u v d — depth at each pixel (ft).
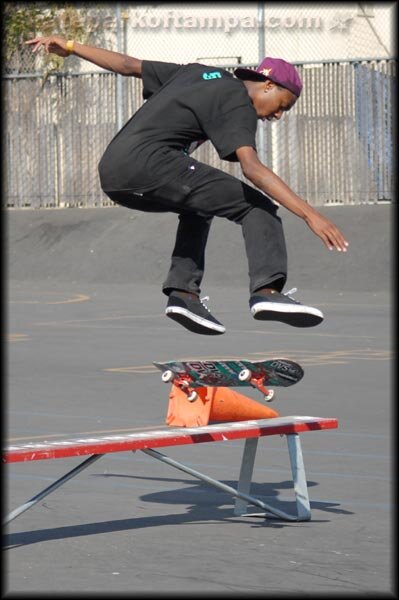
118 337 154.10
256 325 165.99
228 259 222.07
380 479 74.43
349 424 93.66
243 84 53.67
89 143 256.32
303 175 229.45
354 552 56.85
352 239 215.51
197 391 67.31
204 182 52.03
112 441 57.52
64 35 254.27
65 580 51.37
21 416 98.02
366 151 224.74
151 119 52.47
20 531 61.57
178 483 75.00
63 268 238.27
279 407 101.35
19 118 263.90
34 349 143.43
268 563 54.60
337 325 164.14
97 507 67.92
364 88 223.51
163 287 56.65
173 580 51.42
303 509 64.18
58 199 262.88
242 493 63.98
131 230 243.81
